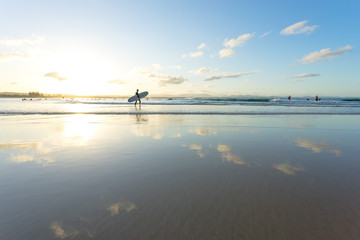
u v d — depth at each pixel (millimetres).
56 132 7078
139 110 17516
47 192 2514
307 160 3918
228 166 3545
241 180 2895
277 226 1807
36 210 2084
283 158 4039
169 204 2197
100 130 7512
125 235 1684
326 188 2623
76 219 1918
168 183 2787
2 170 3330
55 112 14969
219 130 7508
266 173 3189
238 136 6395
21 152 4492
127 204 2203
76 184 2762
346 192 2500
